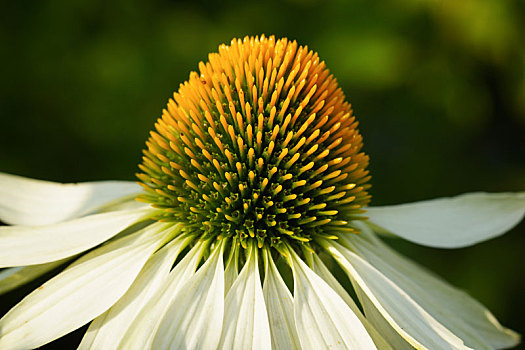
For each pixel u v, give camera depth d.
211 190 0.19
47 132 0.27
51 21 0.27
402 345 0.18
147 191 0.19
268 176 0.19
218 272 0.18
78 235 0.19
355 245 0.19
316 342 0.17
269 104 0.19
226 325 0.17
